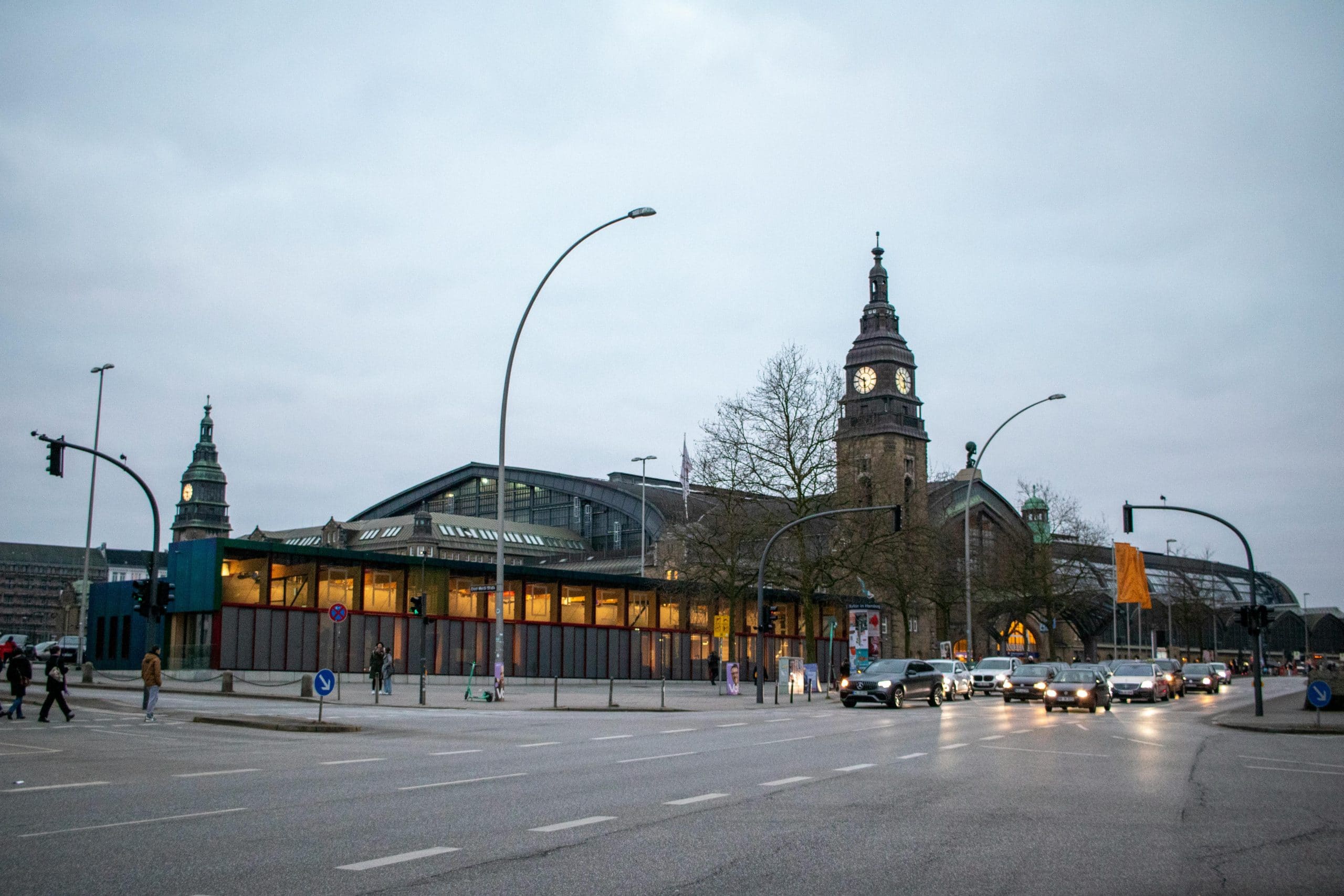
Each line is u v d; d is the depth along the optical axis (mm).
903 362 115625
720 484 64438
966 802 14055
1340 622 184125
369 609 62438
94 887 8516
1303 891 9078
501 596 42406
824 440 64375
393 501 168375
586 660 71938
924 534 71000
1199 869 9891
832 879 9211
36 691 41906
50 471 35719
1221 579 160250
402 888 8609
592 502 146625
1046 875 9500
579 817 12266
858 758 20016
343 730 26000
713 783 15688
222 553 56688
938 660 55219
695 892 8641
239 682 51656
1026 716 37000
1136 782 16812
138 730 25844
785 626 86688
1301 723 32406
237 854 9883
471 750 21016
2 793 13992
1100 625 134750
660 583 75062
